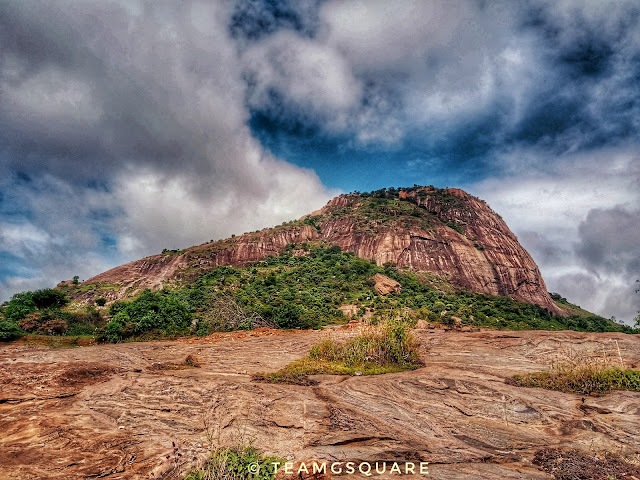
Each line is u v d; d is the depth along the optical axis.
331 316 38.41
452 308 48.03
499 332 17.05
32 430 7.40
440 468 5.98
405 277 63.22
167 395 9.64
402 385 10.38
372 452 6.54
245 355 15.67
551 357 12.55
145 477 5.61
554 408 8.35
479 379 10.70
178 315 25.67
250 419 7.91
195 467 5.94
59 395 9.73
